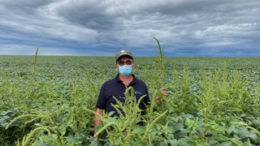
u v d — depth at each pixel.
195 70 14.32
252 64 20.48
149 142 1.44
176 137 1.87
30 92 3.28
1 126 2.80
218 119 1.98
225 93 2.42
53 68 15.25
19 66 16.86
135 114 1.33
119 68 3.16
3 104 3.18
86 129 2.52
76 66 18.38
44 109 2.93
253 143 1.85
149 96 3.38
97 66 18.81
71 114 1.96
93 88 3.32
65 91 4.80
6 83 3.72
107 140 1.34
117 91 3.08
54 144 1.50
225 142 1.62
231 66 17.92
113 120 1.24
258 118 2.52
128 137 1.23
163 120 2.09
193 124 1.65
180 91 3.17
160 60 2.63
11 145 2.78
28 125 2.91
